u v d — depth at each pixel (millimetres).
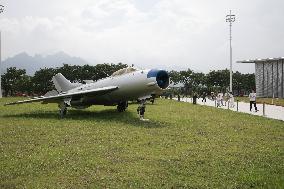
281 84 83000
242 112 29438
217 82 119938
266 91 87312
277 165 9266
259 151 11250
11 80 107500
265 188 7238
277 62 84062
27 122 19234
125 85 21672
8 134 14672
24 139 13406
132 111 27672
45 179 7930
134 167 8992
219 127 17734
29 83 103625
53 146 11945
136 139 13484
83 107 25328
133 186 7434
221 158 10141
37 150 11211
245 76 121125
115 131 15719
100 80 25484
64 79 29359
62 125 17906
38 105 36094
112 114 24844
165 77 20234
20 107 32719
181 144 12461
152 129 16531
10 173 8391
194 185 7492
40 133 15000
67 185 7480
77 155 10469
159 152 10953
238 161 9781
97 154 10617
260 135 15016
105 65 105562
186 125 18406
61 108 22922
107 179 7926
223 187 7375
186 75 120562
